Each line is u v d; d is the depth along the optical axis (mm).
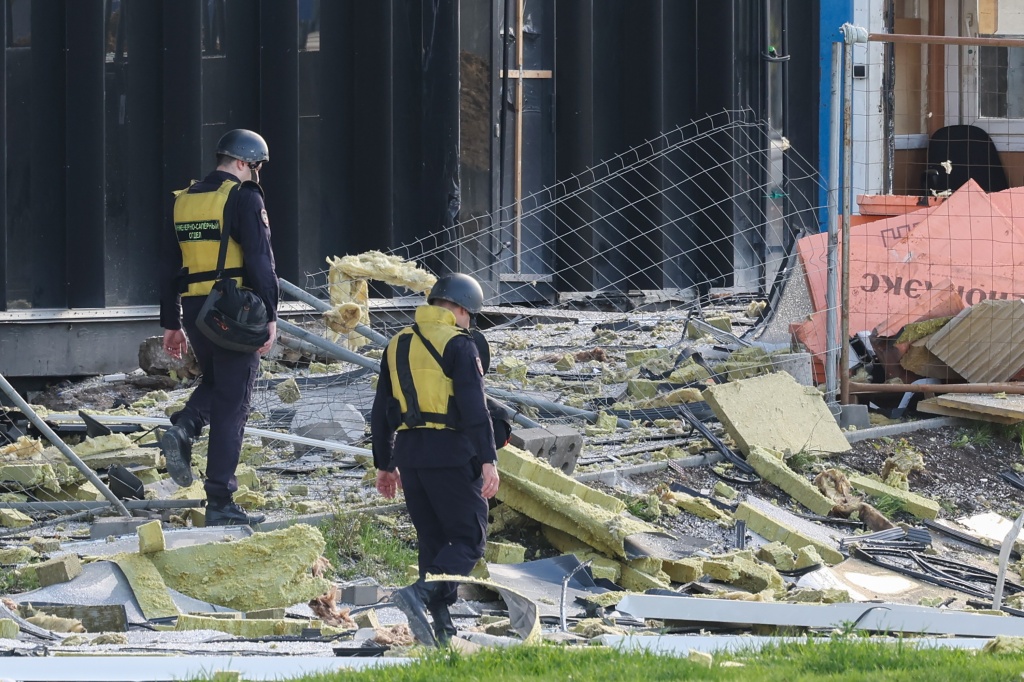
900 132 79688
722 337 53438
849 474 40719
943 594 32406
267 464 40281
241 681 19453
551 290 71625
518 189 70125
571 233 70625
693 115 72688
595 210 70875
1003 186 80375
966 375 45500
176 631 25094
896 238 47656
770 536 35250
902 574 33594
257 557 27812
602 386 48250
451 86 65750
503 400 43375
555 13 70562
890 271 46906
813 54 75188
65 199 58031
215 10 61625
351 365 52000
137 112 59875
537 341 58375
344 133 64562
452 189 66062
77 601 26156
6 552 29547
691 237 72875
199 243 31141
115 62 59406
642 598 26953
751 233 73625
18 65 57188
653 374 48594
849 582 32812
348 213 64750
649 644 22250
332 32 63969
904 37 43656
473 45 67500
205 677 19234
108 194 59500
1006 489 41781
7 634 23172
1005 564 27797
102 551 30234
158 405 49000
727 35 71812
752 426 40938
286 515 34312
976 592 32656
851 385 44688
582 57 70125
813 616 25922
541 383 48375
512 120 70125
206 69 61688
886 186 77250
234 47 62000
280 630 25156
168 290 32281
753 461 39688
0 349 55906
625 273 71812
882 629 25547
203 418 32406
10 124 57094
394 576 31062
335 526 32844
